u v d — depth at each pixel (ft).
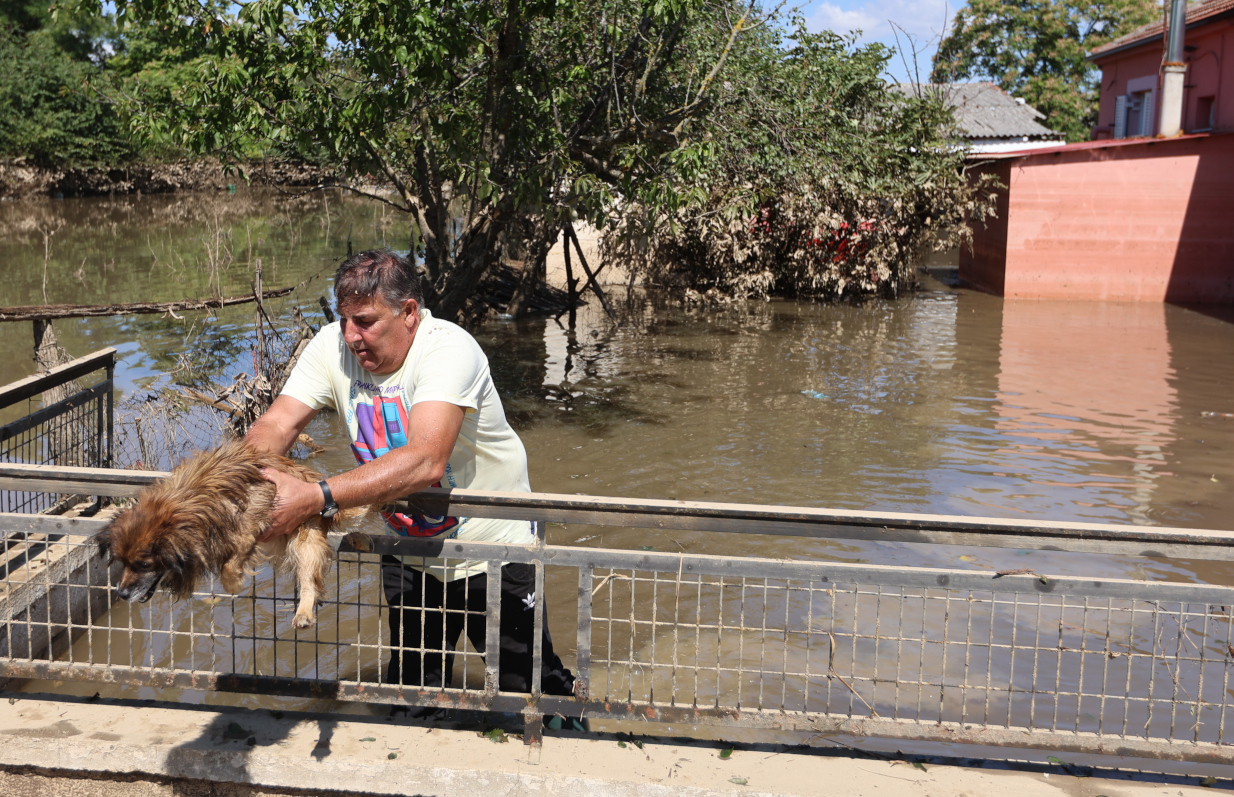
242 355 35.53
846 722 10.11
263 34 27.73
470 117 30.12
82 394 17.70
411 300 9.57
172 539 7.78
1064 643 15.34
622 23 30.19
